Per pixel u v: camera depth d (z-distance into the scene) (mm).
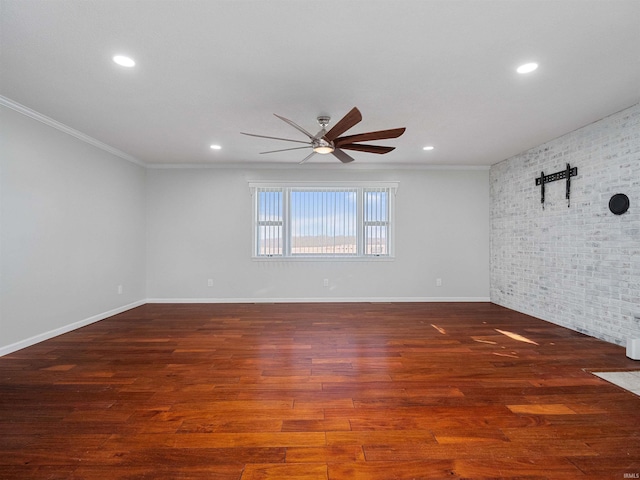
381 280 5879
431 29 2043
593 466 1657
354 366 2932
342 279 5867
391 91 2910
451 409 2201
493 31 2064
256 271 5840
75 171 4109
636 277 3293
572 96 3035
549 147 4441
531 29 2043
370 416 2117
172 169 5797
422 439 1879
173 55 2334
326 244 5879
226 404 2264
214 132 4043
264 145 4637
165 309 5289
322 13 1894
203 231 5824
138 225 5559
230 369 2863
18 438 1870
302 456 1737
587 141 3830
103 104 3207
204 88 2850
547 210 4484
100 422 2037
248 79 2689
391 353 3260
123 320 4586
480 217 5836
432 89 2875
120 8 1840
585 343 3553
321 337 3789
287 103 3164
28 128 3420
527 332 3975
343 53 2309
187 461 1692
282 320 4574
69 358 3121
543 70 2557
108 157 4766
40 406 2227
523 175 4977
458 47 2240
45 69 2533
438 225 5844
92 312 4441
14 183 3277
